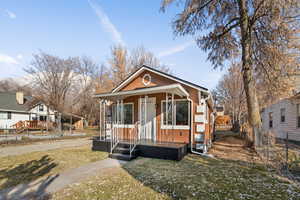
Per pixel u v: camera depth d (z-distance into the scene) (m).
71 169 5.84
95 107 33.53
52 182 4.62
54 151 9.27
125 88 10.98
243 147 9.95
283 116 14.07
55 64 24.44
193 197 3.69
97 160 7.12
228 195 3.77
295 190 4.03
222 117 33.91
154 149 7.54
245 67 9.60
